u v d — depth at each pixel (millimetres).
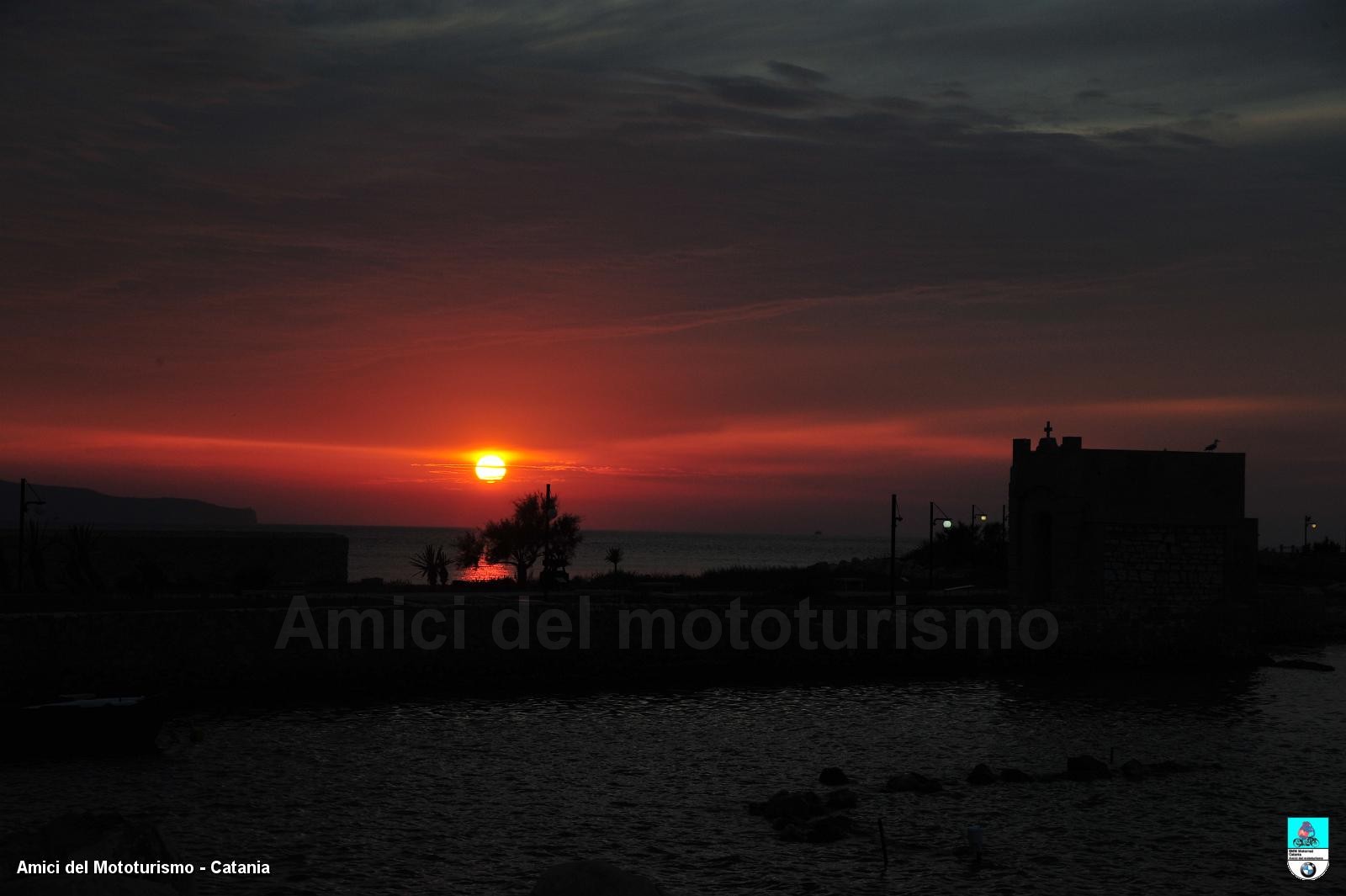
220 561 78500
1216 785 34031
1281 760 37594
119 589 64812
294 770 35000
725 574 87750
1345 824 30109
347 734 40625
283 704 46531
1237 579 61375
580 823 29891
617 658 54125
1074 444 59000
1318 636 72875
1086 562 58844
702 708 47062
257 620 48500
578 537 84188
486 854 27234
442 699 48281
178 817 29688
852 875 25906
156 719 37188
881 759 37656
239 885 24656
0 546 68812
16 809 29953
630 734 41250
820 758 37688
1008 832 29172
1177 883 25609
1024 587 61281
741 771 35812
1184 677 55875
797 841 28344
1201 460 59594
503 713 45219
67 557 71625
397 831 28906
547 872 17078
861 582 79562
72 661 44875
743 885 25250
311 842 27844
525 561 82625
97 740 36594
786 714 45656
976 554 105250
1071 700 49531
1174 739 41156
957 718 44969
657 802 32000
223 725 41812
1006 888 25156
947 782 34219
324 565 84188
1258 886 25469
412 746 38688
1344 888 25469
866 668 56906
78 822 20828
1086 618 58531
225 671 47594
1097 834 29094
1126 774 34906
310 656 49188
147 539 75438
